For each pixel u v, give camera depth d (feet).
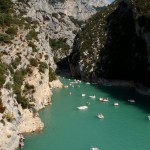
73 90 355.97
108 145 185.57
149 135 201.98
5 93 163.53
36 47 272.92
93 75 426.92
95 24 497.05
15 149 161.07
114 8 500.74
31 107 210.79
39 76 250.16
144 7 363.15
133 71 383.45
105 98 300.81
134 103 287.28
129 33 429.38
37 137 192.65
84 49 466.29
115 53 426.10
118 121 231.50
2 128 147.23
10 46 232.94
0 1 328.08
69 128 212.84
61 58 608.60
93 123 225.76
